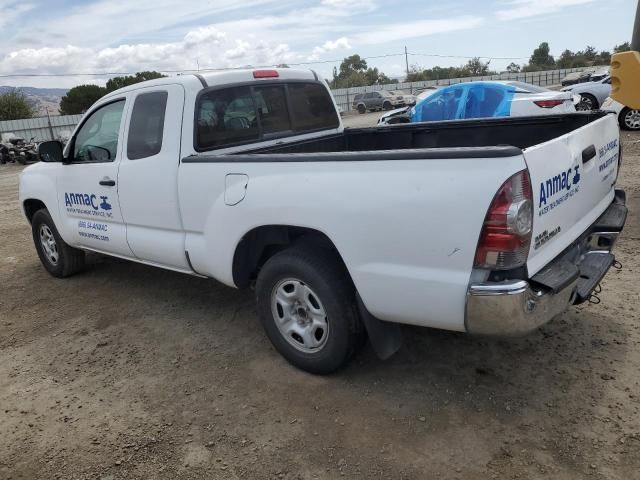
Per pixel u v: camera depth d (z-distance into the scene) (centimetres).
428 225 264
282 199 317
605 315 396
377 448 283
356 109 3941
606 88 1492
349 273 304
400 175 271
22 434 320
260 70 439
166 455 292
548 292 266
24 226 876
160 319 462
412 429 294
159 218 411
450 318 272
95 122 464
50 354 417
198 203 375
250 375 361
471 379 334
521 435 282
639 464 256
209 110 396
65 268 570
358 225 287
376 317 307
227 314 460
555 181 279
